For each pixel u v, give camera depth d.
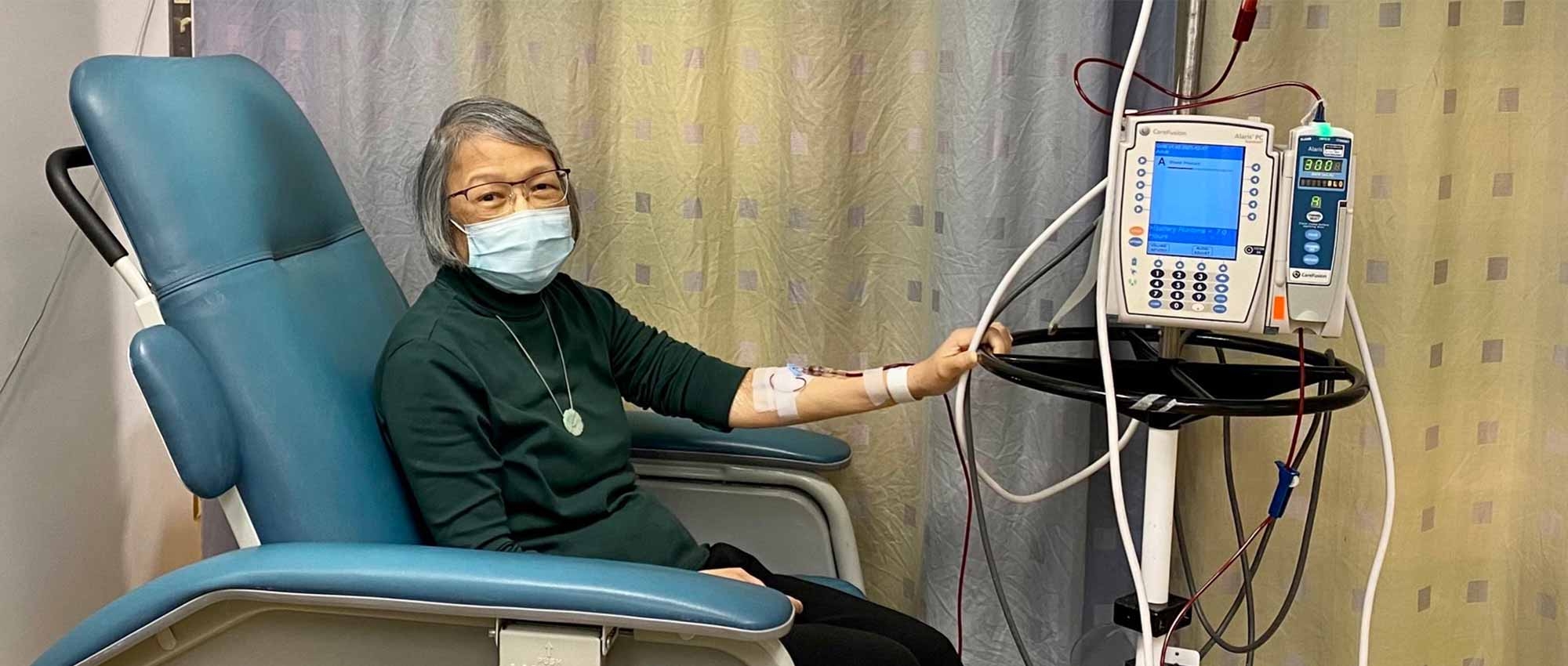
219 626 1.11
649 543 1.40
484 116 1.34
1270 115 1.62
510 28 1.67
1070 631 1.71
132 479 1.70
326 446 1.22
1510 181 1.63
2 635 1.43
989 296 1.62
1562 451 1.65
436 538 1.26
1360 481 1.66
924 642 1.36
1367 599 1.34
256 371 1.19
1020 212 1.63
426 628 1.09
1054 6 1.58
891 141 1.73
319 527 1.20
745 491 1.58
